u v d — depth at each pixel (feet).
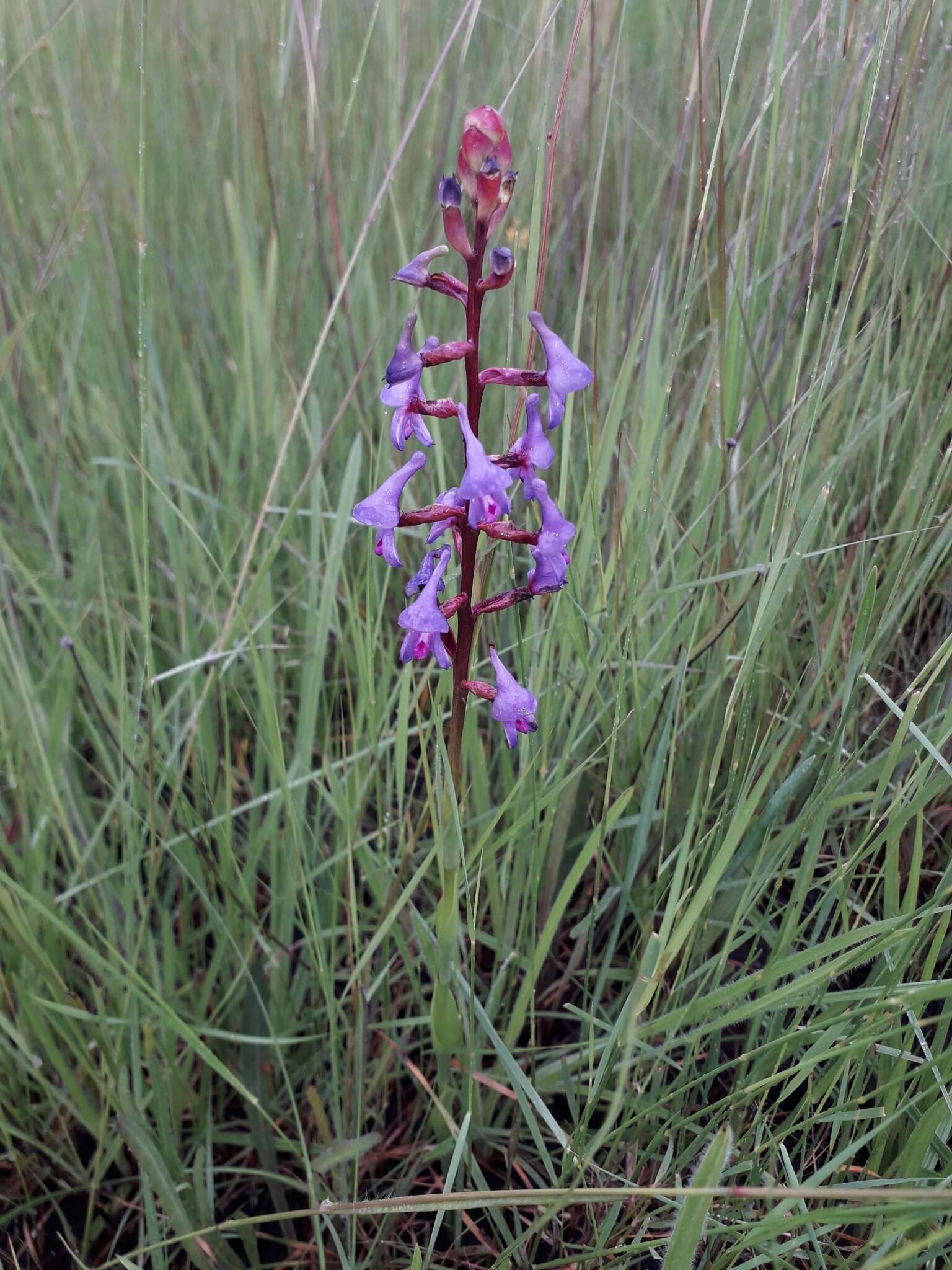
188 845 0.73
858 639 0.60
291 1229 0.65
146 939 0.72
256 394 1.00
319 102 0.98
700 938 0.67
